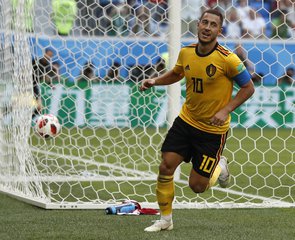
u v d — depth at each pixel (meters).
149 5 47.41
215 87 17.56
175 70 18.50
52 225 19.17
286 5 50.34
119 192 25.91
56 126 23.14
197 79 17.62
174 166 18.12
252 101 51.53
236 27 48.38
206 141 17.95
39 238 17.34
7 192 24.89
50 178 27.73
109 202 23.02
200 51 17.56
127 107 47.22
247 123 51.34
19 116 24.52
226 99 17.77
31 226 19.00
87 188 26.77
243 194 25.86
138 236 17.61
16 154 25.03
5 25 26.17
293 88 52.16
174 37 26.73
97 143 41.59
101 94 47.31
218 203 23.06
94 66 42.84
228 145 42.28
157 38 41.41
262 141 44.41
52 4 32.91
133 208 21.31
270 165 32.09
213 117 17.17
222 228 18.89
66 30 36.72
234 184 28.09
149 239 17.23
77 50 40.81
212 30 17.17
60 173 29.36
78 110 45.84
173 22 26.72
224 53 17.41
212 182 18.64
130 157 34.81
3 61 26.94
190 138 18.06
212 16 17.20
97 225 19.19
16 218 20.31
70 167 31.83
